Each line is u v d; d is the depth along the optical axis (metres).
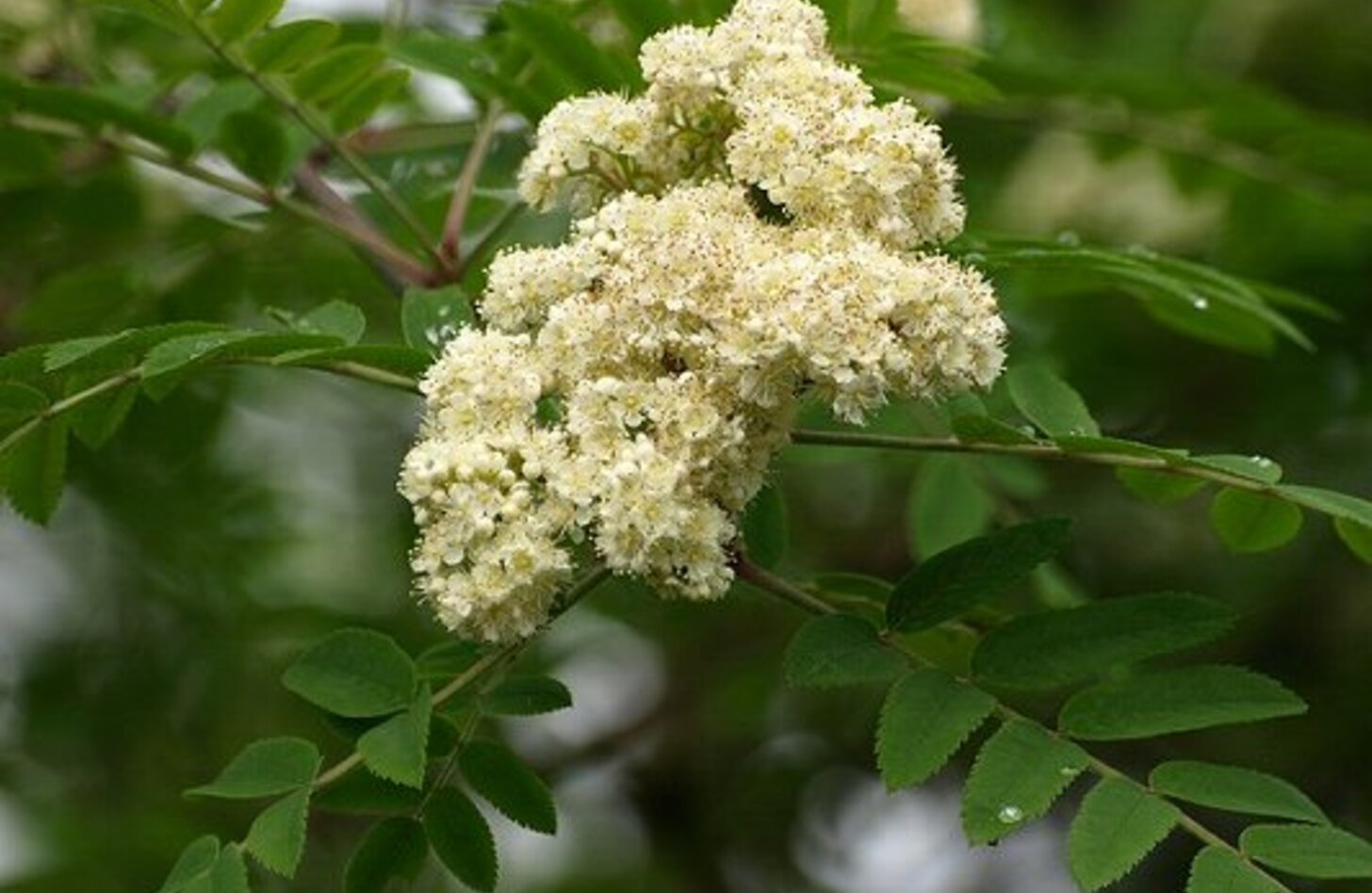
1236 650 8.51
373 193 6.36
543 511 3.74
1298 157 6.57
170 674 7.76
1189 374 7.55
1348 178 6.60
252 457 8.13
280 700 7.80
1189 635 3.75
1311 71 8.34
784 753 10.08
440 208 6.13
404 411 8.73
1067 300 7.32
